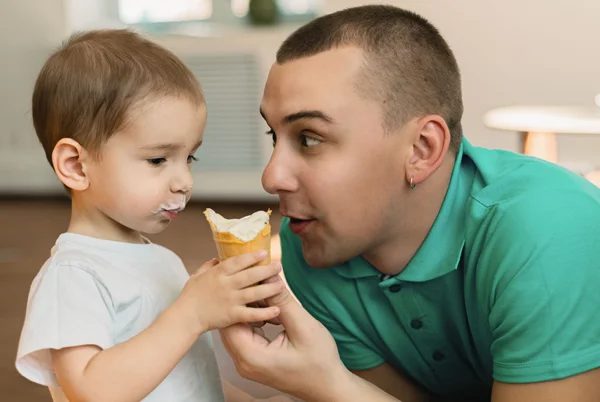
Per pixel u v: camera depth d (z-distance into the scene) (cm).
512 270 108
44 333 104
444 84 118
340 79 109
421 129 114
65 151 114
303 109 109
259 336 113
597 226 108
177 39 395
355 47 111
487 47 341
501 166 122
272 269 103
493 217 113
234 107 394
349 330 141
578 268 106
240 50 387
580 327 105
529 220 109
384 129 112
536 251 107
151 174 114
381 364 146
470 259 118
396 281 126
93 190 115
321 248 119
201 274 108
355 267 131
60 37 412
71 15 414
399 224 121
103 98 111
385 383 147
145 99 112
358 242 118
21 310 261
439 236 122
